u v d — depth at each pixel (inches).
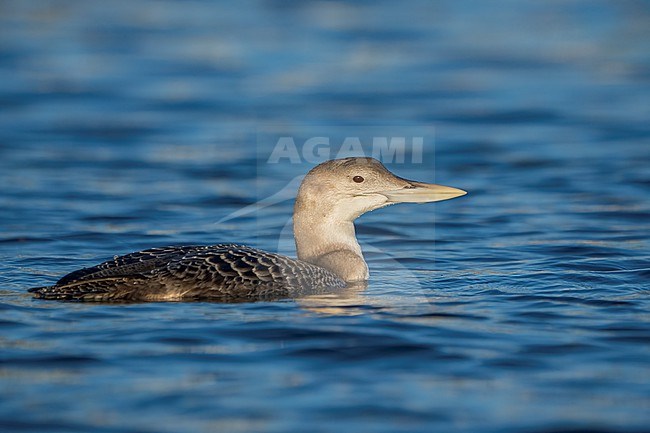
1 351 339.3
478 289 429.7
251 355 339.0
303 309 387.5
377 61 1097.4
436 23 1264.8
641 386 314.8
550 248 518.9
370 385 315.9
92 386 313.1
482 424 289.6
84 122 869.2
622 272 459.5
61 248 516.7
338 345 347.6
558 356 340.5
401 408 299.0
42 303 387.5
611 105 932.0
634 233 555.8
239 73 1047.0
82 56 1104.2
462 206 629.6
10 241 529.0
